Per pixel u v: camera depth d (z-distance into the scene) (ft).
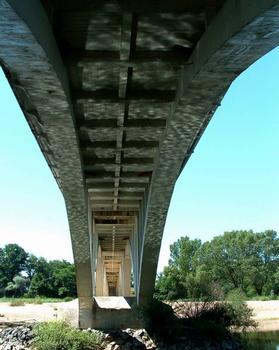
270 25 27.17
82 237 85.20
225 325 110.22
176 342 94.22
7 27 26.81
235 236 329.11
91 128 56.75
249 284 308.81
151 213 74.95
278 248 317.63
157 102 49.73
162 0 35.04
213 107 48.03
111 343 94.73
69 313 109.19
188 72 40.40
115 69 44.21
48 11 33.83
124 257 162.91
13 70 34.96
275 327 140.56
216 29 32.01
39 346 90.07
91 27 37.78
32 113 50.08
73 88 47.88
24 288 366.43
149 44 40.24
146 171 74.28
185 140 51.78
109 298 108.37
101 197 87.71
